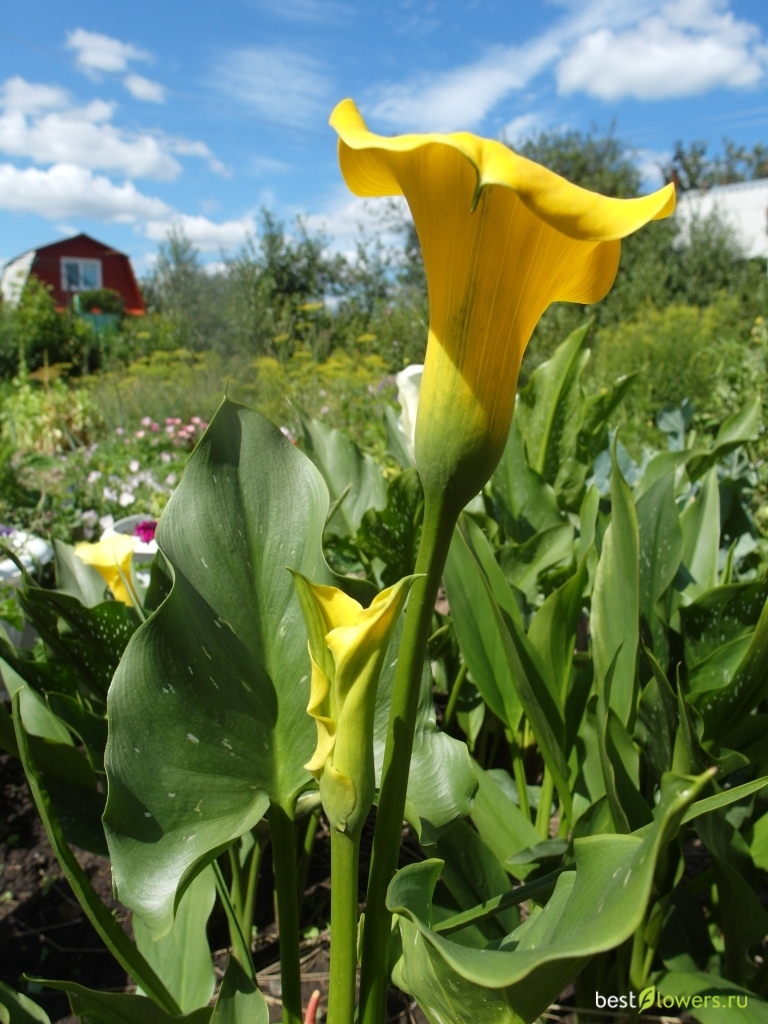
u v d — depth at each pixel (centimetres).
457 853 118
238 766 87
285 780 90
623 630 127
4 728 124
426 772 98
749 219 1895
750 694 133
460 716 199
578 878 68
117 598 160
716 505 187
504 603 149
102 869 196
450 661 214
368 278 1609
